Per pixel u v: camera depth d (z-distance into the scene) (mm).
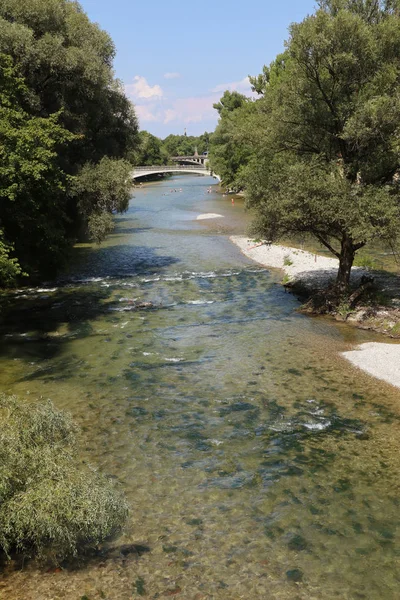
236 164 106625
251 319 28328
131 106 44250
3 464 9633
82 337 25656
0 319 28719
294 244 49438
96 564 10445
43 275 37469
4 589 9484
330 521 12039
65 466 10484
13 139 26281
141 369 21547
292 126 27906
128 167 37812
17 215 28891
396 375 20125
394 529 11734
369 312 27625
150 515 12273
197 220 72562
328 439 15750
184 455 15023
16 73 32469
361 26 24703
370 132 24375
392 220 23500
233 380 20297
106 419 17234
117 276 39750
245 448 15352
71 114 37531
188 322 28031
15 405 11344
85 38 38406
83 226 43438
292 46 26047
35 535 9383
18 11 34781
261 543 11305
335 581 10203
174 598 9656
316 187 24453
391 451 14984
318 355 22781
